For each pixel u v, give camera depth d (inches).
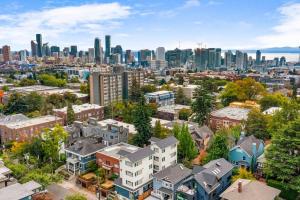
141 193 2086.6
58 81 7086.6
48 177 2164.1
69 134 2994.6
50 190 2237.9
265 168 1995.6
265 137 2824.8
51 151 2655.0
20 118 3774.6
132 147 2613.2
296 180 1817.2
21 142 3009.4
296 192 1840.6
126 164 2054.6
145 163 2132.1
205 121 3572.8
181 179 1983.3
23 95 4736.7
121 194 2087.8
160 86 7086.6
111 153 2455.7
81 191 2234.3
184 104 5521.7
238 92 4709.6
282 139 1905.8
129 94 5423.2
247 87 4734.3
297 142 1859.0
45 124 3597.4
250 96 4776.1
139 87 5413.4
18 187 1921.8
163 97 5354.3
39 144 2726.4
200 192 1801.2
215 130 3570.4
